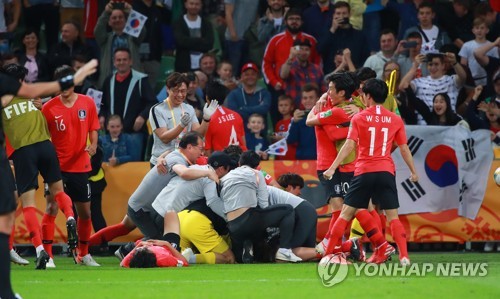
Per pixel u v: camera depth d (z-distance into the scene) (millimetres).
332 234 32656
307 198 43062
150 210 36469
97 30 51062
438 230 43375
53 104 35188
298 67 48812
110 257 41188
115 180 43688
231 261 35969
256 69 47312
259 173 35781
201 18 51906
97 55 52750
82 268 33750
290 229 35719
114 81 47406
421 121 45750
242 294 24266
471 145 43375
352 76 35688
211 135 41625
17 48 54156
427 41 50344
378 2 52719
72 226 33438
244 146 42344
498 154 43750
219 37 54406
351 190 32344
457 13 51625
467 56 50031
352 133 32062
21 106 33312
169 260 33750
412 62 48594
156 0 52938
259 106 46906
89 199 36188
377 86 32188
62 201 33750
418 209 43438
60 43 51812
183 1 53406
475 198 43344
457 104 47312
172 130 36531
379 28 52594
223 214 35719
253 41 52969
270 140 46562
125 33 50969
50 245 35375
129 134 45375
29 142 33281
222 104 44969
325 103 36219
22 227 42562
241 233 35500
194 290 25281
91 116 35938
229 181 35375
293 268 32812
